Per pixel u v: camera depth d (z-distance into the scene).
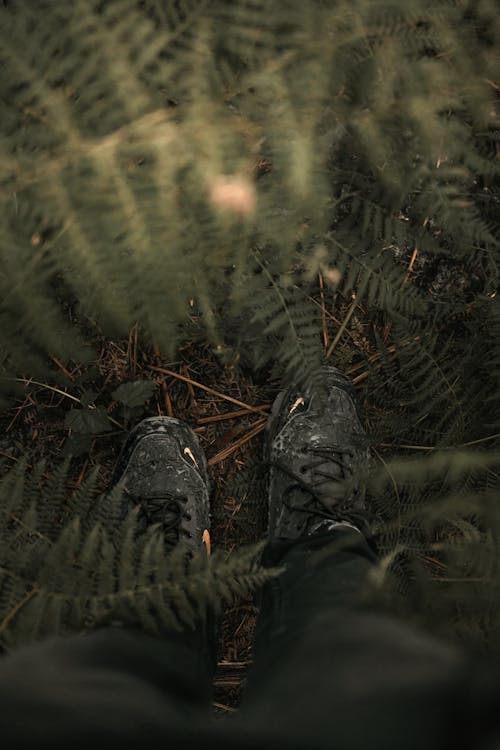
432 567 0.85
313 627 0.61
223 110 0.67
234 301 0.75
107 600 0.65
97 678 0.53
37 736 0.39
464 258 0.93
